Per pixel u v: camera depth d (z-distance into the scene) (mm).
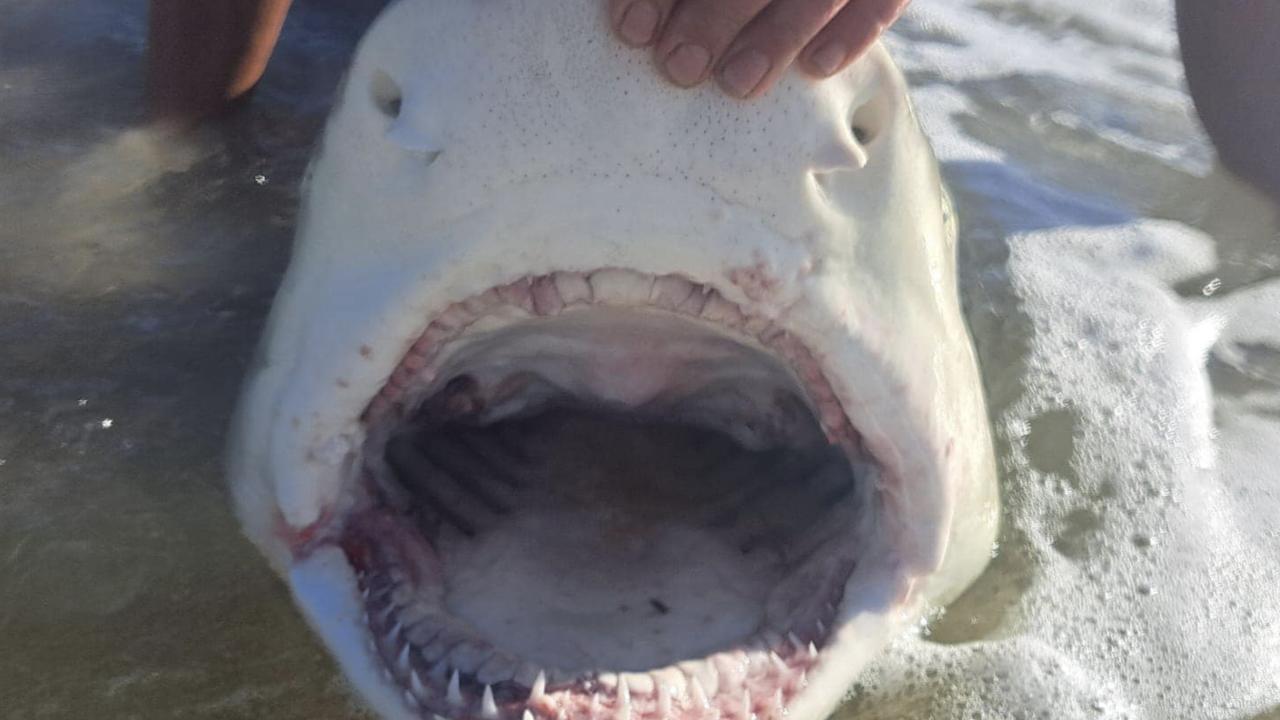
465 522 649
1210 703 691
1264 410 919
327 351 539
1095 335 983
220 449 748
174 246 900
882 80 510
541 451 710
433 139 479
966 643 703
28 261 877
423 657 557
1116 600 744
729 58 462
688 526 666
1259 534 803
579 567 630
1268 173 1234
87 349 812
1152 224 1158
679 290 505
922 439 556
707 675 544
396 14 488
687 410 716
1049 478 833
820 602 587
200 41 991
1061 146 1315
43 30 1146
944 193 659
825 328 511
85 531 703
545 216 474
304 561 602
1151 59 1560
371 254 519
